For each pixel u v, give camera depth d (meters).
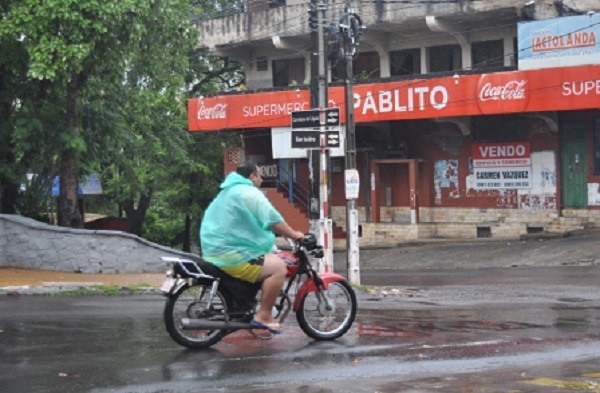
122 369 7.58
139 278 15.99
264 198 8.41
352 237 18.30
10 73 19.47
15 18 17.34
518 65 27.66
